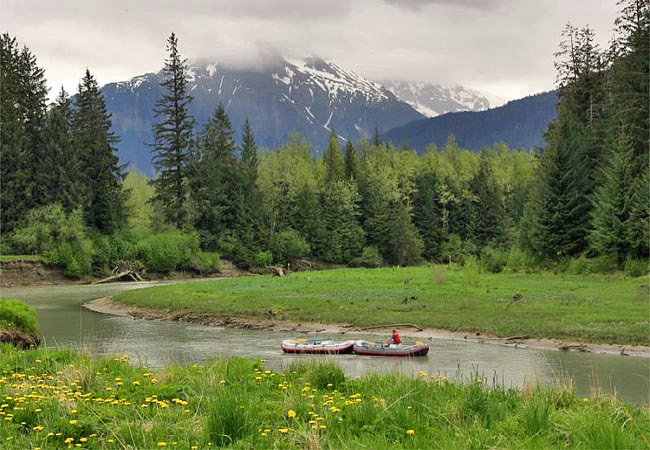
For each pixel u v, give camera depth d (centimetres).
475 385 1038
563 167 5700
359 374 1889
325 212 10106
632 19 5619
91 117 7869
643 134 5350
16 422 885
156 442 779
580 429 770
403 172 11194
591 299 3462
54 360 1396
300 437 780
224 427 810
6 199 6881
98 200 7675
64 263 6750
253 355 2330
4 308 2339
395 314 3250
